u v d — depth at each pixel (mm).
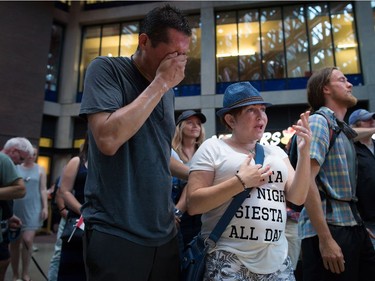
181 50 1374
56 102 13906
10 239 2965
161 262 1438
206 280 1515
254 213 1494
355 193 2045
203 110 12242
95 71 1385
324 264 1797
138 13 13805
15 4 12656
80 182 2723
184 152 3037
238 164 1572
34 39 13008
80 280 2328
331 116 2062
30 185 4508
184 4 13266
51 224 11266
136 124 1217
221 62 12797
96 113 1271
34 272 4973
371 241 1985
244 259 1473
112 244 1293
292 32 12484
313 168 1838
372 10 11719
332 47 12008
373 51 11297
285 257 1570
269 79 12266
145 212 1394
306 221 2004
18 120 12195
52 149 13414
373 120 3424
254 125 1617
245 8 12992
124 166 1369
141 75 1521
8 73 12156
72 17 14547
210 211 1599
